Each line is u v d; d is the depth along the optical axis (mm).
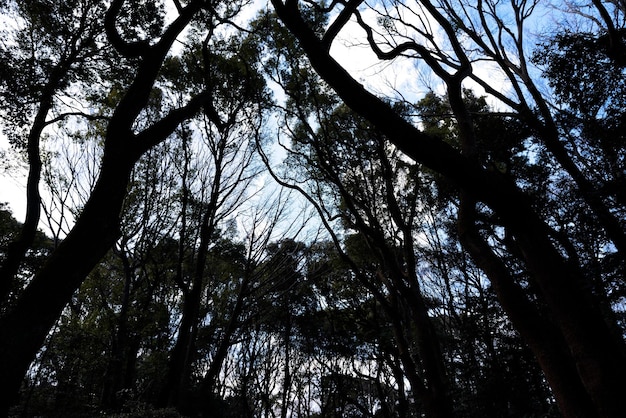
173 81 14602
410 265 10312
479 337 10914
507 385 9312
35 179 9609
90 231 4293
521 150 11484
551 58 10297
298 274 20281
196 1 6789
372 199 12578
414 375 8758
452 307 15516
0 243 14641
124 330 15742
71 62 11555
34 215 9109
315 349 27656
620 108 9320
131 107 5344
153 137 5449
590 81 9883
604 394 3383
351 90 4082
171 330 21906
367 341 19594
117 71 12484
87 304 16859
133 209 18641
